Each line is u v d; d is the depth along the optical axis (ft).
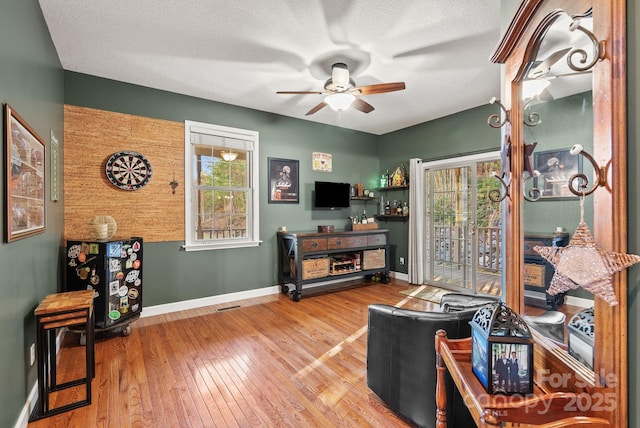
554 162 3.28
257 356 8.23
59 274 8.99
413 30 7.93
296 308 12.28
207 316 11.35
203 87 11.50
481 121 13.56
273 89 11.72
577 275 2.66
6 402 4.95
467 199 14.33
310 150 15.84
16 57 5.55
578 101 2.92
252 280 13.88
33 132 6.23
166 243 11.75
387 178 18.06
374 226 16.93
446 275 15.33
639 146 2.24
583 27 2.46
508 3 4.94
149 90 11.41
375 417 5.85
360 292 14.69
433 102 13.15
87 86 10.27
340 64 9.55
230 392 6.62
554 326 3.18
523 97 3.95
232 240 13.47
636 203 2.27
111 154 10.65
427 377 5.27
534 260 3.63
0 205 4.82
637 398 2.25
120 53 9.04
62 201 9.48
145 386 6.84
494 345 2.95
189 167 12.26
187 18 7.44
